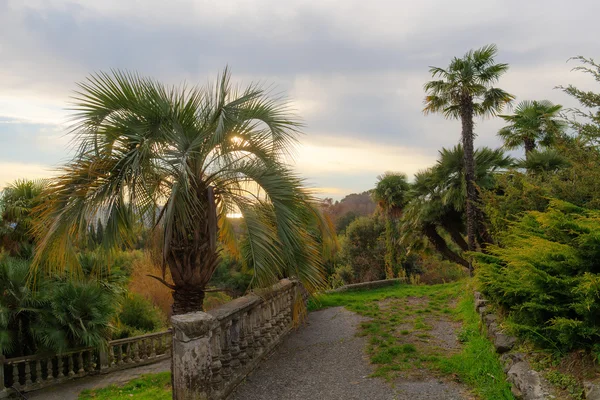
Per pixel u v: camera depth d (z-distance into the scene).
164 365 10.81
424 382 4.34
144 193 5.04
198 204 5.55
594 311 2.90
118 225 5.30
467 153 12.30
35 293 8.95
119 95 5.45
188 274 5.65
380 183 26.52
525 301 3.76
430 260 27.78
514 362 3.80
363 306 9.84
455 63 12.11
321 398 4.29
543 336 3.43
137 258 18.55
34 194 10.31
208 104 5.86
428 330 6.74
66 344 9.27
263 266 5.26
